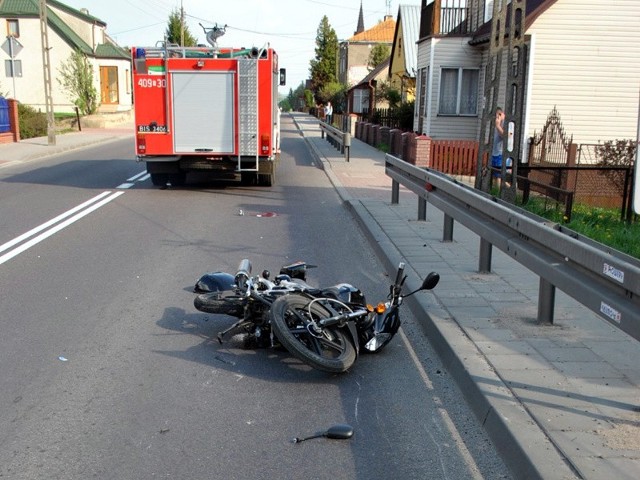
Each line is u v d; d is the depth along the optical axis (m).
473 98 25.30
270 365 5.71
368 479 3.97
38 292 7.64
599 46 20.30
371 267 9.10
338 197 15.64
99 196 15.02
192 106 15.36
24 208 13.29
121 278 8.25
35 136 34.03
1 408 4.81
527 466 3.81
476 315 6.44
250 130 15.50
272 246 10.23
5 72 51.12
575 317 6.39
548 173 14.66
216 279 6.38
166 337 6.30
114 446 4.31
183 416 4.75
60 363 5.64
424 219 11.76
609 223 12.70
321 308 5.52
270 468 4.09
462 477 4.00
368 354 5.98
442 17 26.67
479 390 4.78
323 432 4.53
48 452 4.23
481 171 13.41
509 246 6.50
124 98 59.16
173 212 13.10
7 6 50.78
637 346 5.63
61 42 51.03
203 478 3.97
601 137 20.73
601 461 3.77
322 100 82.94
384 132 29.22
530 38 20.11
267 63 15.28
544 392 4.71
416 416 4.80
